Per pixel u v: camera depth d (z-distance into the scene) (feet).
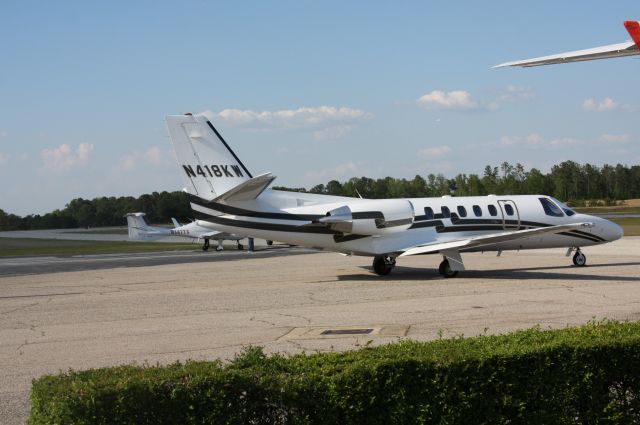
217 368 20.16
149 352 39.11
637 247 123.54
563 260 98.32
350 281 75.36
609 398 21.24
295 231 77.61
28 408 27.71
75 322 52.01
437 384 20.06
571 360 20.89
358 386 19.52
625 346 21.31
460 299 56.85
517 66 30.22
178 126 77.10
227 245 200.34
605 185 458.09
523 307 51.01
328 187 346.33
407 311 51.13
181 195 449.06
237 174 78.18
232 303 59.72
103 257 150.82
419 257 110.01
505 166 414.62
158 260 130.00
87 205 590.14
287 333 43.62
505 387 20.51
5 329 49.75
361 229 77.36
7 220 584.81
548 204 85.51
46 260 145.69
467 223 81.82
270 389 19.07
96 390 18.22
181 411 18.67
